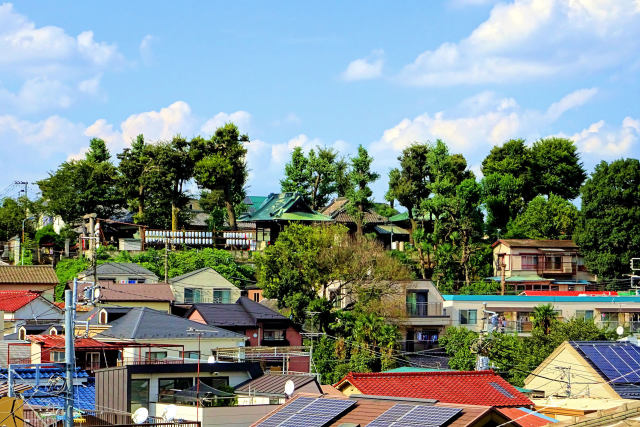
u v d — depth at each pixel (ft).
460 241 317.22
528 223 338.95
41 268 256.93
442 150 339.16
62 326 183.83
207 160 337.31
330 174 376.48
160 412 117.70
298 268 244.83
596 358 154.81
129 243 311.68
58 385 126.11
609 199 305.53
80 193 335.26
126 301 236.84
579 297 270.05
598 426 62.95
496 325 197.88
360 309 240.94
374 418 80.74
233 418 109.19
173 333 176.45
